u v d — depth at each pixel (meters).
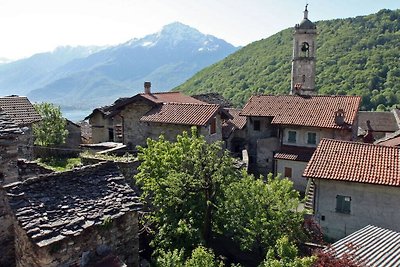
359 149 23.70
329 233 22.72
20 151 28.81
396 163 21.94
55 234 10.74
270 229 16.67
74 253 11.26
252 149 37.78
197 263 12.84
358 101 34.28
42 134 35.84
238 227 16.86
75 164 24.64
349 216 22.12
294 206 17.42
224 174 17.17
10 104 32.25
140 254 17.16
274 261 12.18
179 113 30.27
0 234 13.34
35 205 11.38
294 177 33.25
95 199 12.60
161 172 17.55
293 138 34.16
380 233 15.09
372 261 12.04
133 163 21.42
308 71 46.59
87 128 53.19
